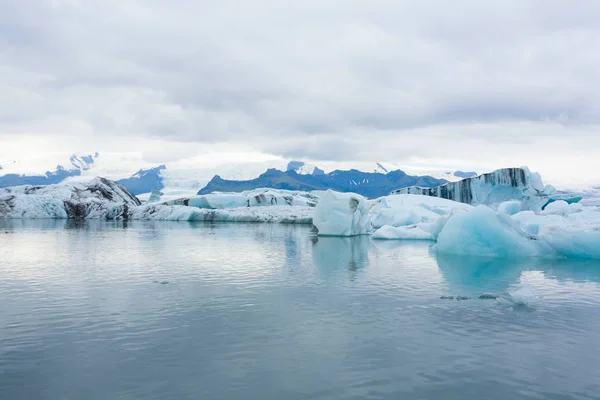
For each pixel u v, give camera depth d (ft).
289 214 245.04
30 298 45.68
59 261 73.97
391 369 27.02
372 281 56.34
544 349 30.53
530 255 80.69
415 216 158.71
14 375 26.04
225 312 40.32
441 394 23.71
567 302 44.47
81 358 28.71
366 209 152.35
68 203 244.01
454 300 45.39
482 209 86.74
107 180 276.21
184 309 41.42
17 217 229.45
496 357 29.01
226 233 149.38
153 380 25.36
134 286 52.34
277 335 33.58
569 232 79.25
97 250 91.15
